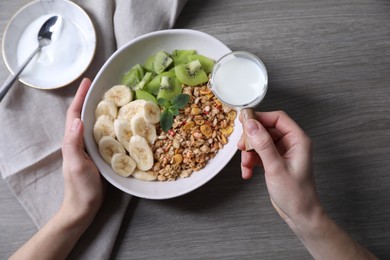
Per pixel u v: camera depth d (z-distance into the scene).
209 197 0.63
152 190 0.60
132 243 0.62
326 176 0.63
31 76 0.63
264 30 0.65
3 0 0.65
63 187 0.63
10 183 0.62
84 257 0.61
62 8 0.64
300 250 0.62
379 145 0.63
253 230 0.62
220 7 0.65
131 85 0.63
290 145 0.57
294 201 0.54
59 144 0.64
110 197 0.62
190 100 0.62
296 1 0.65
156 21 0.64
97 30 0.65
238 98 0.58
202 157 0.61
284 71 0.64
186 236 0.62
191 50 0.63
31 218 0.62
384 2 0.65
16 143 0.63
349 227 0.62
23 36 0.64
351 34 0.65
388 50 0.65
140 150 0.60
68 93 0.64
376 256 0.61
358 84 0.64
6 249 0.62
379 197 0.63
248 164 0.59
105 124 0.61
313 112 0.64
